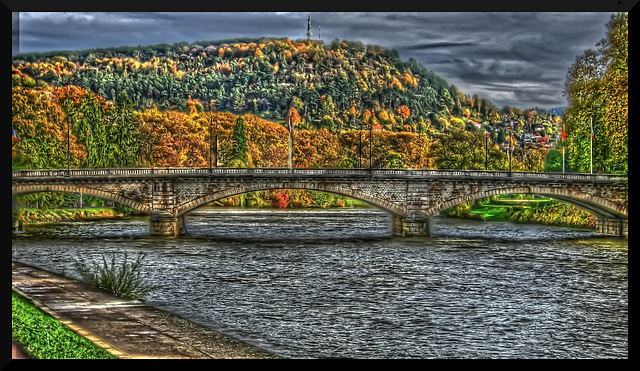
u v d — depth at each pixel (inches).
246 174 5009.8
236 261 3730.3
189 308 2512.3
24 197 6274.6
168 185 4936.0
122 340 1867.6
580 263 3752.5
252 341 2070.6
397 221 5310.0
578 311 2588.6
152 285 2960.1
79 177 4731.8
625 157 4539.9
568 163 6432.1
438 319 2436.0
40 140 6368.1
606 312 2576.3
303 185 5044.3
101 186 4827.8
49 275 2950.3
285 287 2977.4
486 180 5113.2
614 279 3255.4
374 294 2849.4
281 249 4306.1
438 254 4111.7
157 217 4931.1
